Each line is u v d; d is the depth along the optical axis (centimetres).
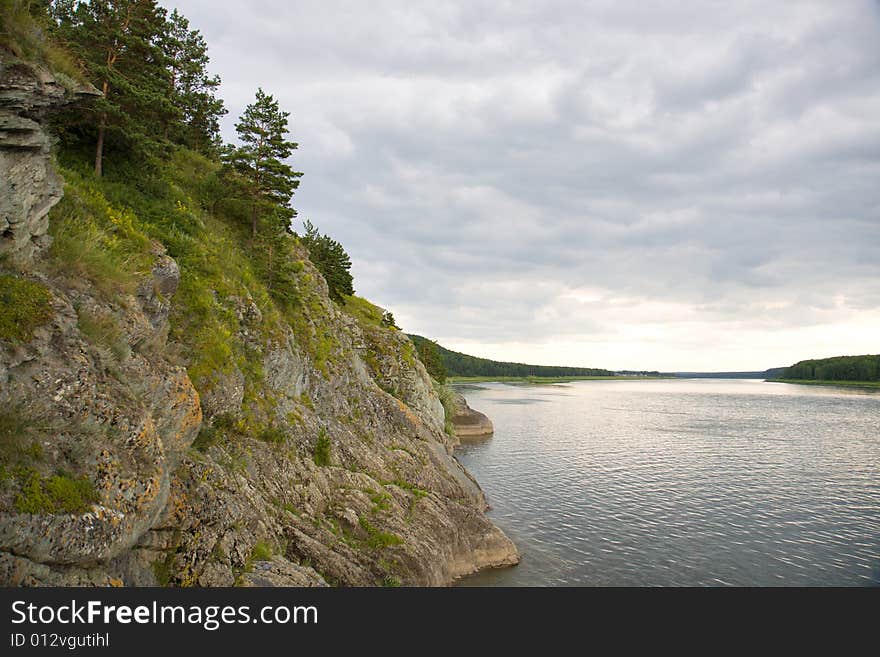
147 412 1288
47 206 1262
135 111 2544
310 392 3272
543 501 4488
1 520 876
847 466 6019
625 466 5944
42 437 1009
